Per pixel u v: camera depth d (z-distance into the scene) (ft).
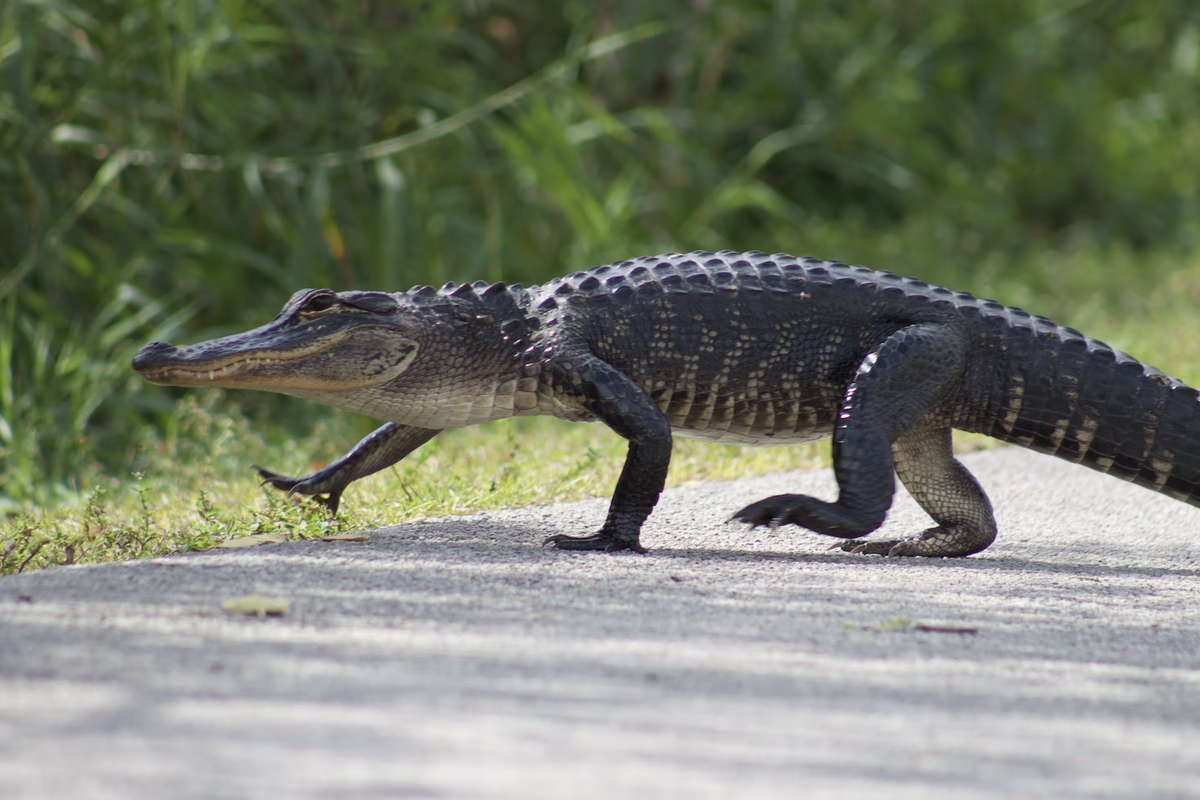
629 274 50.37
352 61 111.65
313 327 48.06
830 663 31.86
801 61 153.48
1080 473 71.72
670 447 47.42
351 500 56.39
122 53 94.27
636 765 23.72
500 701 27.04
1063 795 23.61
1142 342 103.76
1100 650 35.27
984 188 163.53
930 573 45.83
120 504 65.77
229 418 78.84
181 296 103.76
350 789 21.88
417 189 105.91
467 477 62.08
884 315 49.65
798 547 51.62
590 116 120.47
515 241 116.06
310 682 27.86
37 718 25.04
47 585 37.29
